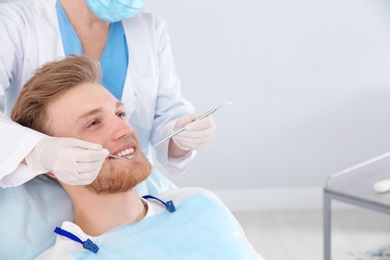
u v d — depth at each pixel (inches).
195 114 64.4
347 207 164.2
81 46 67.7
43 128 58.1
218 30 149.9
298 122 157.2
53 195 62.0
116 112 58.9
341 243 142.3
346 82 154.6
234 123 156.6
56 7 66.9
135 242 57.1
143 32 71.2
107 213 58.4
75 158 47.2
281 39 151.3
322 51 152.3
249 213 161.9
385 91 155.3
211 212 62.1
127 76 69.8
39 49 65.7
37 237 59.2
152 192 71.1
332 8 150.1
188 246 58.5
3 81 63.8
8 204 59.4
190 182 160.7
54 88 57.5
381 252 134.5
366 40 152.3
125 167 56.2
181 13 148.3
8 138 53.3
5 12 65.1
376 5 150.3
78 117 56.9
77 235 55.9
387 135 157.8
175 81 74.8
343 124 157.4
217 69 152.3
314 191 161.9
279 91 154.8
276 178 161.6
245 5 148.8
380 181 102.3
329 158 159.6
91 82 59.6
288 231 151.1
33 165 52.4
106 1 63.2
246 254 60.5
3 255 57.7
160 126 71.9
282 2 149.0
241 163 160.1
